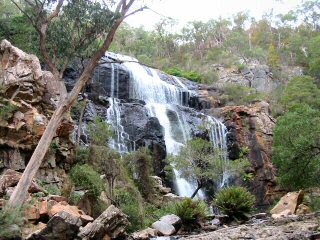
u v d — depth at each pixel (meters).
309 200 24.02
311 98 49.66
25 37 24.36
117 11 16.31
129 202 18.70
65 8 16.28
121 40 81.44
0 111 17.33
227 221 21.81
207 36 89.69
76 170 18.44
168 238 15.41
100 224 13.02
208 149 29.33
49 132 14.59
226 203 22.22
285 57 77.06
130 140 31.84
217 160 27.83
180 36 89.75
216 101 47.62
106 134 23.00
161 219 17.97
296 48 75.94
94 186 17.38
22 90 18.19
